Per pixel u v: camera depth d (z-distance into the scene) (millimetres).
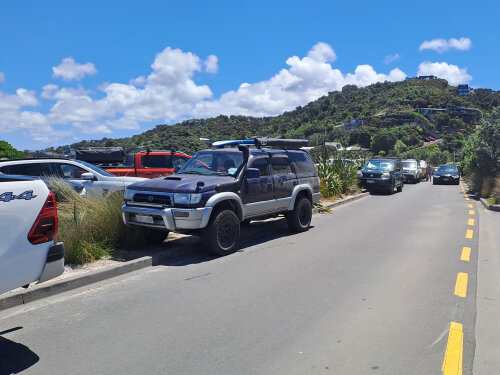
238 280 5758
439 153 101500
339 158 18781
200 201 6688
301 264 6641
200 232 6938
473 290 5367
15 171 9062
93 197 7641
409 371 3338
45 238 3613
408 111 183375
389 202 16219
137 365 3418
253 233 9266
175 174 8039
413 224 10688
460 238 8820
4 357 3562
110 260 6449
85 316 4457
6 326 4203
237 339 3896
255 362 3465
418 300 4984
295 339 3902
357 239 8688
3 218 3352
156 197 6848
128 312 4570
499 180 16469
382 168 20500
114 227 7004
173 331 4074
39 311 4602
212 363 3449
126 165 13969
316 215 12344
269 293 5211
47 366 3406
